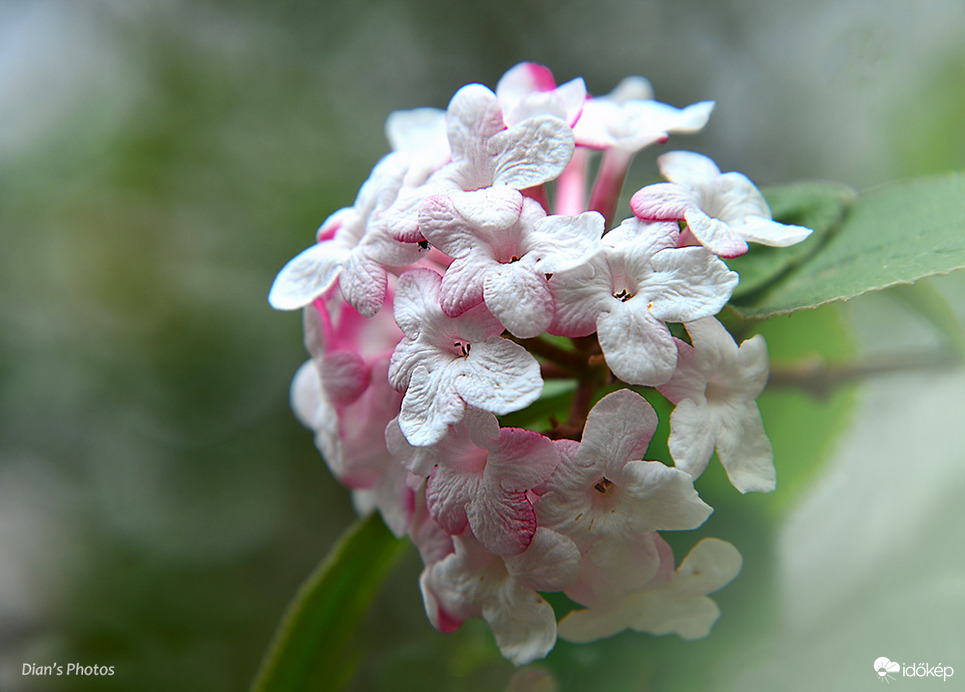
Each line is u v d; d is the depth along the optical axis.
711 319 0.20
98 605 0.34
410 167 0.21
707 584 0.20
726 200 0.21
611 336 0.19
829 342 0.24
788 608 0.23
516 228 0.20
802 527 0.24
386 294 0.21
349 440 0.21
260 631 0.34
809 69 0.33
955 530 0.23
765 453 0.20
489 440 0.19
